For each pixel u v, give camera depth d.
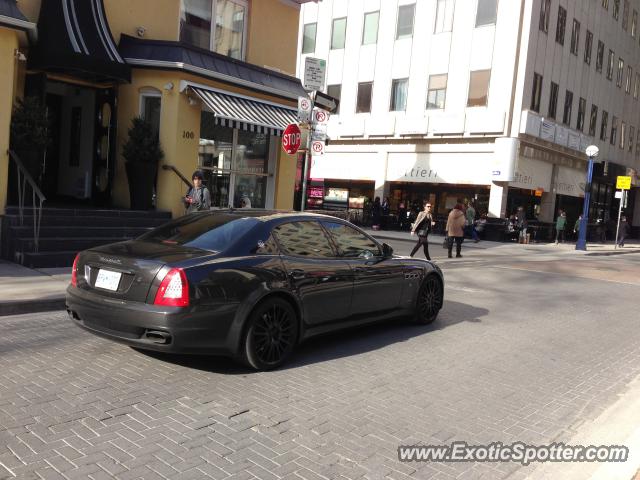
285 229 5.64
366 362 5.68
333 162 32.62
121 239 10.20
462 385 5.17
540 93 26.89
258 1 14.18
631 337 7.64
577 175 32.12
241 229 5.36
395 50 29.91
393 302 6.69
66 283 7.96
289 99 14.11
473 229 24.06
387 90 30.30
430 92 28.48
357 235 6.51
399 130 29.09
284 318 5.32
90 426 3.83
